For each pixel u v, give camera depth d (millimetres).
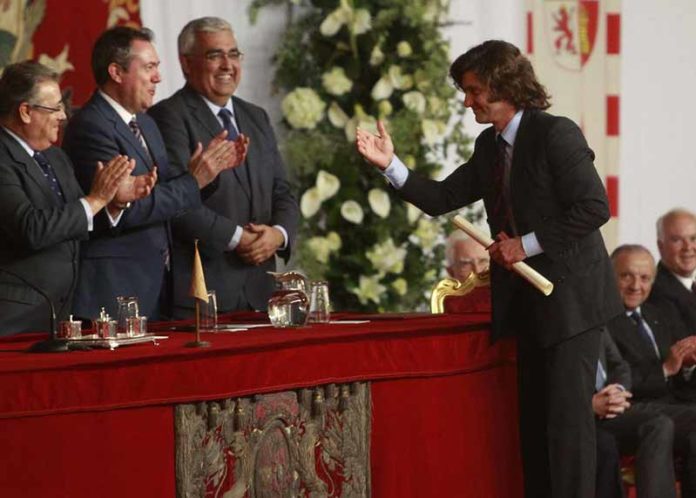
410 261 17688
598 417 13453
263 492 10352
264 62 17750
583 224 11086
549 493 11578
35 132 11734
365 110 17422
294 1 17547
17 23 16109
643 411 13727
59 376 9336
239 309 14258
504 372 11992
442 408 11477
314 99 17172
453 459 11555
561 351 11328
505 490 11969
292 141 17266
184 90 14594
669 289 16172
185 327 11383
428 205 12148
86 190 13008
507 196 11602
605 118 20688
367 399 11039
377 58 17281
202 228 13883
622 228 20984
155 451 9758
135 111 13367
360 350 10969
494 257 11211
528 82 11445
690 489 13648
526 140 11328
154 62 13344
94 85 16547
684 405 14164
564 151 11172
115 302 12742
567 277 11289
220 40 14461
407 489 11305
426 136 17391
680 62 21359
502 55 11391
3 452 9148
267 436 10375
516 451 12070
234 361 10117
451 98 17672
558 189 11227
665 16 21172
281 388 10398
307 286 11719
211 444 10023
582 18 20438
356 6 17344
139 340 10164
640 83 21047
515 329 11664
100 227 12594
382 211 17359
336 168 17312
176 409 9844
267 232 14359
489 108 11461
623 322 14680
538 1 20047
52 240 11445
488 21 19688
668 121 21297
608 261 11609
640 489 13344
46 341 9836
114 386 9547
